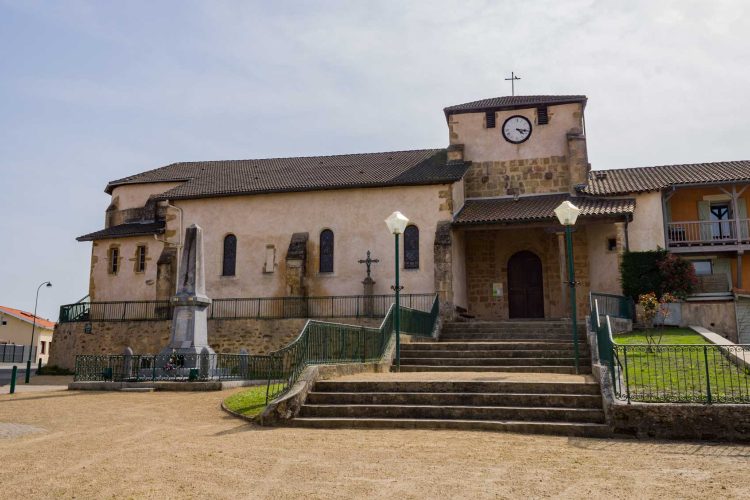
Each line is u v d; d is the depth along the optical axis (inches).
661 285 923.4
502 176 1122.7
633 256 947.3
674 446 340.8
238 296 1046.4
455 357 661.9
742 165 1094.4
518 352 652.7
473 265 1112.8
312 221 1040.8
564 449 329.4
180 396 559.5
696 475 271.4
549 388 430.0
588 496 236.7
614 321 828.0
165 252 1077.8
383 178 1034.7
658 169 1152.8
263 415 410.0
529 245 1095.6
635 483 256.5
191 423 417.7
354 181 1034.7
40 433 376.2
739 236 1018.1
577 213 613.3
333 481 257.8
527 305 1088.8
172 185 1290.6
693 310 891.4
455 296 971.9
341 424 401.1
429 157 1176.8
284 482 256.1
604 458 307.1
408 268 987.3
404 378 487.2
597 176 1146.0
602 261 1010.1
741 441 351.3
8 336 2130.9
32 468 280.2
